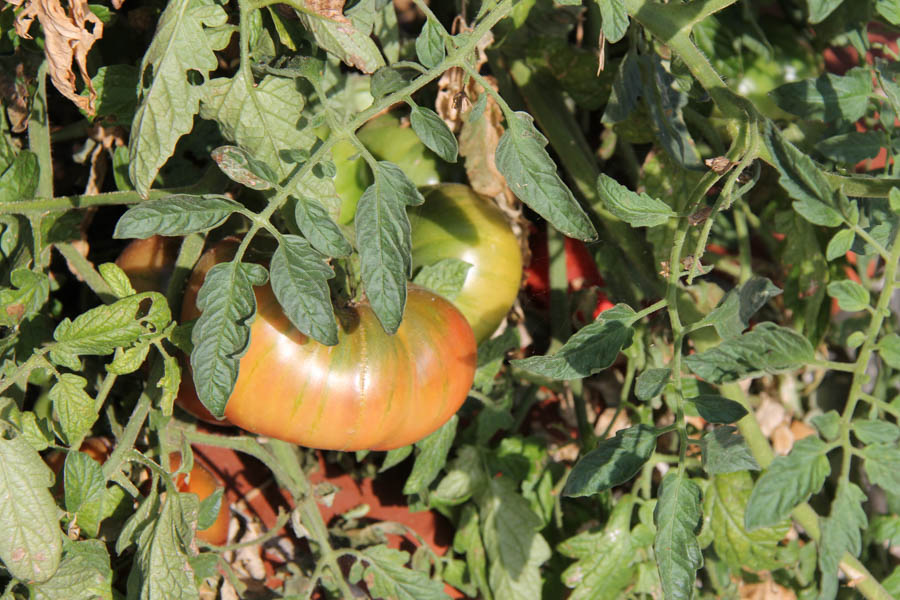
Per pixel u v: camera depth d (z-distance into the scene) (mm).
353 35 789
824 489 1002
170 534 796
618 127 968
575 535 944
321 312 733
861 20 986
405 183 739
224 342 733
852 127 858
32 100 849
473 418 971
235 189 915
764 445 907
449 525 973
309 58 797
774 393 1027
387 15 930
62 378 777
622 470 730
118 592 818
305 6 781
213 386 735
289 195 782
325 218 750
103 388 792
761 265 1072
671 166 943
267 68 788
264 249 834
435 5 1004
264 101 795
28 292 814
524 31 987
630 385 998
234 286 735
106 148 917
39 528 751
